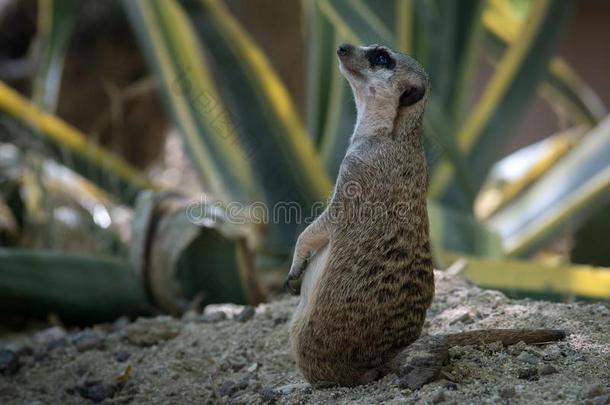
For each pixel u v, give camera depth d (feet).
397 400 15.06
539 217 34.96
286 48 42.22
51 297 28.14
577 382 15.23
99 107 47.88
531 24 34.12
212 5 29.60
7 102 33.73
